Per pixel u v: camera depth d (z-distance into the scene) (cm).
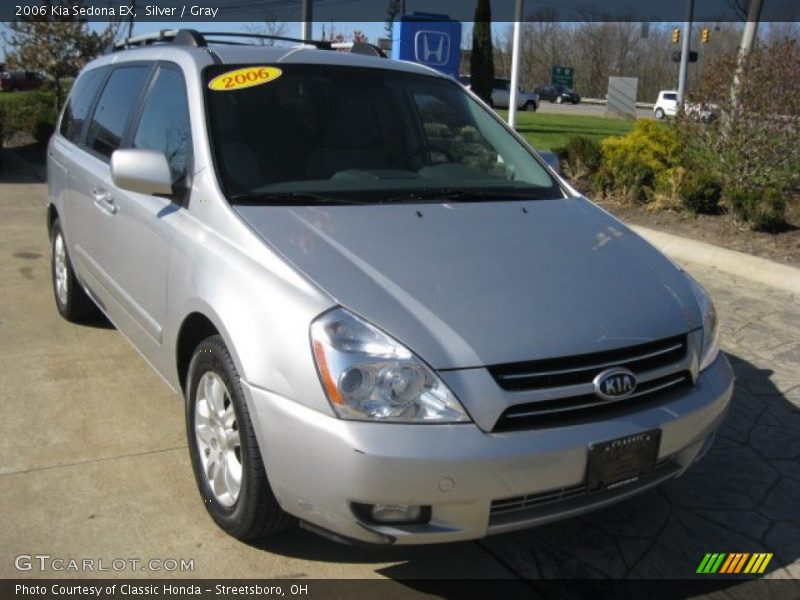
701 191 895
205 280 312
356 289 279
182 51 407
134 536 318
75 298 540
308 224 318
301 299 275
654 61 7481
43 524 322
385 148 396
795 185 964
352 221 326
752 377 502
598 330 284
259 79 390
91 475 360
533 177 420
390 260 299
